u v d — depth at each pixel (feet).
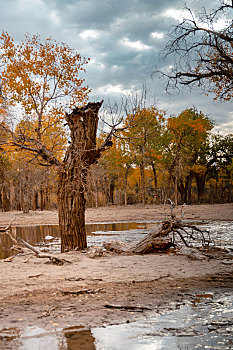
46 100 54.08
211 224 84.94
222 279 27.09
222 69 59.26
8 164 163.73
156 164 215.92
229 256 37.50
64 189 45.52
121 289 24.56
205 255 37.40
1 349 13.93
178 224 43.47
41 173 105.29
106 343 14.46
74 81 55.11
